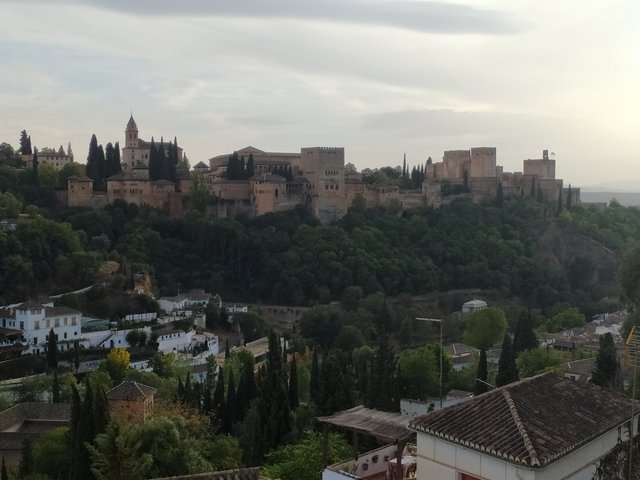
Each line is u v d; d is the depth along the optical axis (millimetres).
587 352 123812
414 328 184625
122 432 49719
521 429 33656
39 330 142750
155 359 133500
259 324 182000
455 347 153625
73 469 60062
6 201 189500
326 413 77375
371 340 177250
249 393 95250
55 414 93875
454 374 117875
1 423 89750
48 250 170250
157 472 56562
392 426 38750
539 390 38406
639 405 39625
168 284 196250
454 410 36906
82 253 173750
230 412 94562
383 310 186250
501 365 93000
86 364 137875
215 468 66125
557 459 32656
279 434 77312
